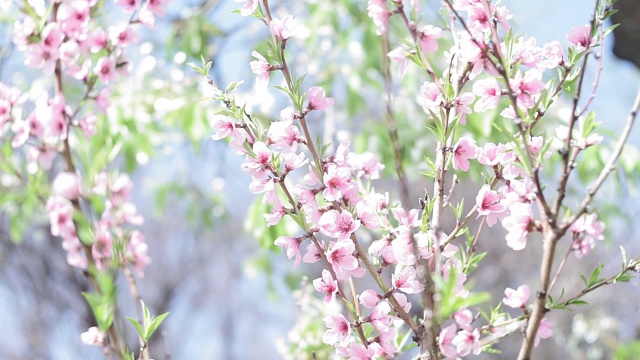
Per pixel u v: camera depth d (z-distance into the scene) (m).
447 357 1.46
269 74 1.60
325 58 3.62
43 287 7.85
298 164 1.57
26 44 1.65
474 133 2.99
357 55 3.38
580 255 1.50
